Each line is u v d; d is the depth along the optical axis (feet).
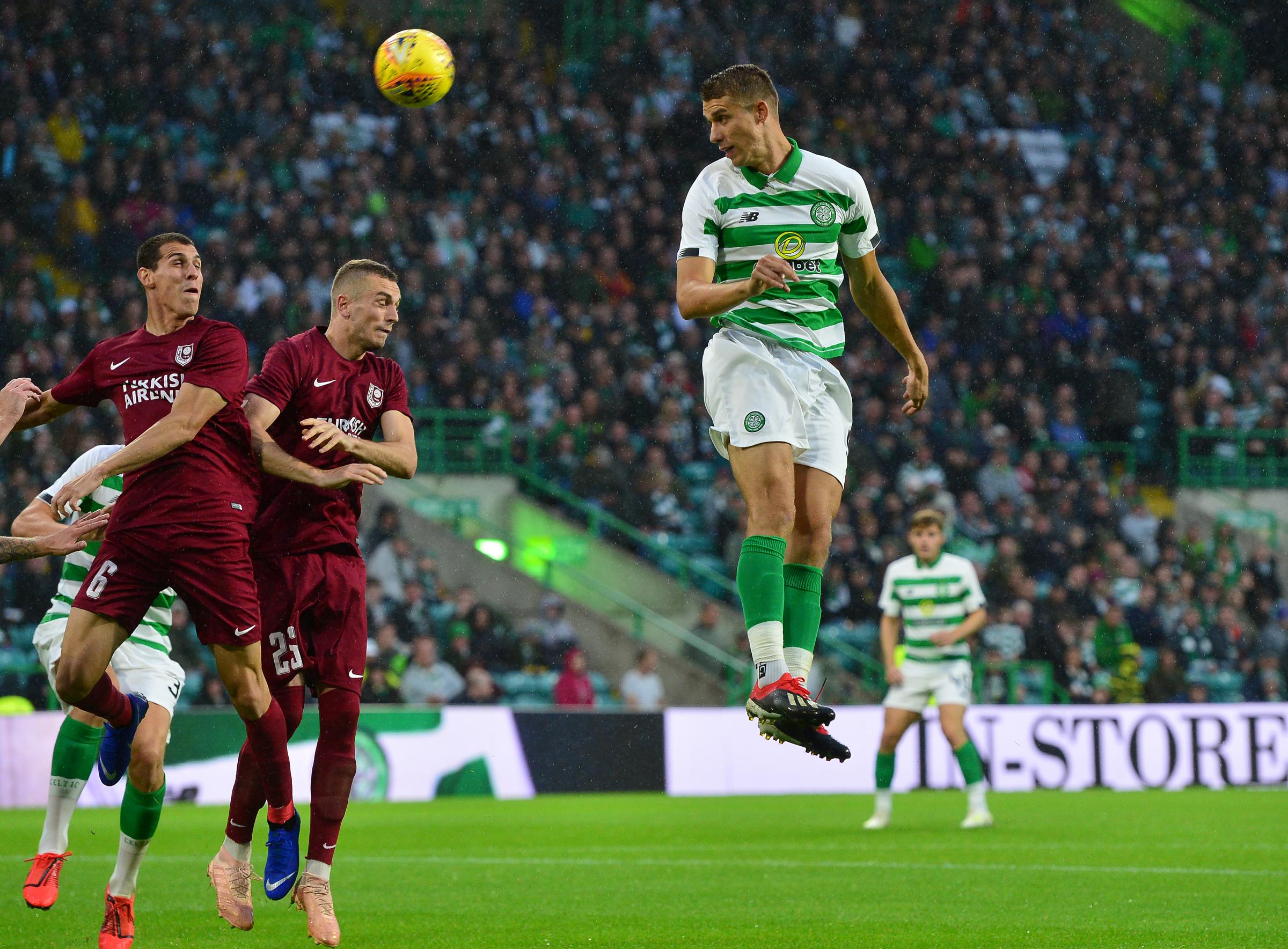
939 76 228.43
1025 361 203.82
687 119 215.31
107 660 43.21
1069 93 235.81
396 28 213.66
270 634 47.65
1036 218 218.18
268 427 46.78
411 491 169.37
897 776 135.03
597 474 175.63
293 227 183.11
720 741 134.00
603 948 43.27
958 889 59.16
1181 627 171.73
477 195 198.70
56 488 53.16
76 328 166.20
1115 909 52.54
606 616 166.50
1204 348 211.20
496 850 78.48
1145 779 139.33
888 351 196.03
